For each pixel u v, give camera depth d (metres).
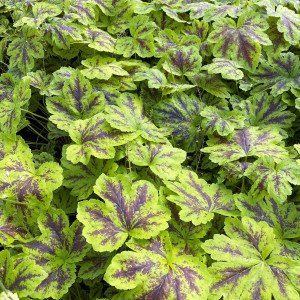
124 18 0.80
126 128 0.63
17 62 0.74
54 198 0.64
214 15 0.80
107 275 0.51
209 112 0.69
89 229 0.54
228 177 0.65
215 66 0.73
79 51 0.80
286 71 0.77
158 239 0.55
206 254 0.59
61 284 0.54
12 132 0.63
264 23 0.78
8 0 0.82
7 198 0.56
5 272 0.52
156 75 0.70
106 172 0.63
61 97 0.67
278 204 0.61
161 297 0.51
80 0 0.76
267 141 0.67
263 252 0.56
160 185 0.65
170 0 0.85
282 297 0.53
